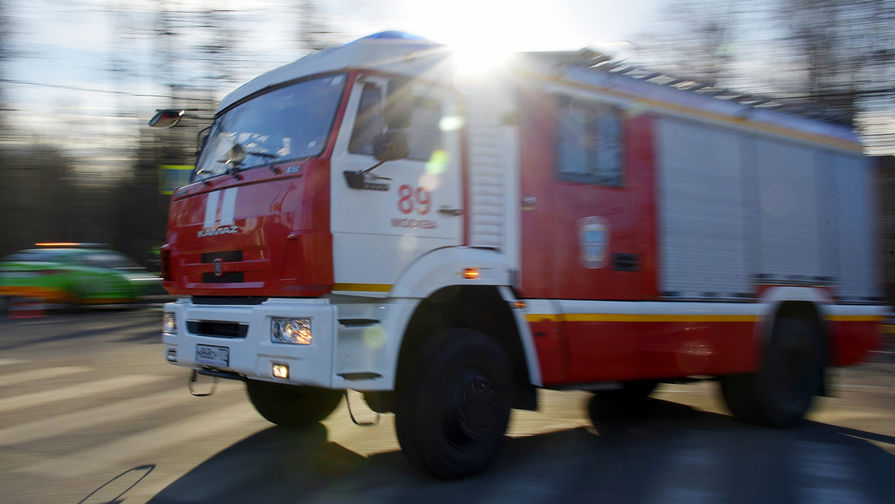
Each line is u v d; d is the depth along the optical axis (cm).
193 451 561
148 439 597
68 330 1443
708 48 1664
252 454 551
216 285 499
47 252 1792
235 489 470
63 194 2820
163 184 1736
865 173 828
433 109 495
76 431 625
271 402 613
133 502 445
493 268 505
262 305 460
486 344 492
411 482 484
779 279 707
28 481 486
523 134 535
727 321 653
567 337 539
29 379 890
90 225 2878
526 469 520
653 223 609
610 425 677
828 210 771
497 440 496
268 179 470
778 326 698
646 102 620
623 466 533
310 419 637
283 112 504
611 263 577
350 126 459
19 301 1725
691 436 638
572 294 549
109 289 1775
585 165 569
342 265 445
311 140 466
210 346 493
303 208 439
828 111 801
